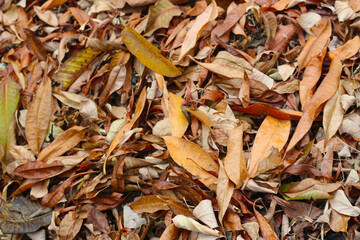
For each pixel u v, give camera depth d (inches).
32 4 50.8
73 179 43.9
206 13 44.9
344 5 44.4
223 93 43.8
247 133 43.3
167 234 41.3
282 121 42.7
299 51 44.5
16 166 45.1
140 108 43.8
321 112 43.1
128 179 43.2
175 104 43.2
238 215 41.3
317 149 42.3
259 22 45.5
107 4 48.6
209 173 41.9
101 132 45.3
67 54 47.6
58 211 43.5
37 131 45.4
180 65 45.2
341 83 43.1
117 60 45.8
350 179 41.6
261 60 44.6
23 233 43.3
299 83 43.5
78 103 45.9
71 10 49.1
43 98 45.9
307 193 41.2
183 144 42.1
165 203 42.0
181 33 45.9
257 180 41.4
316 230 41.5
